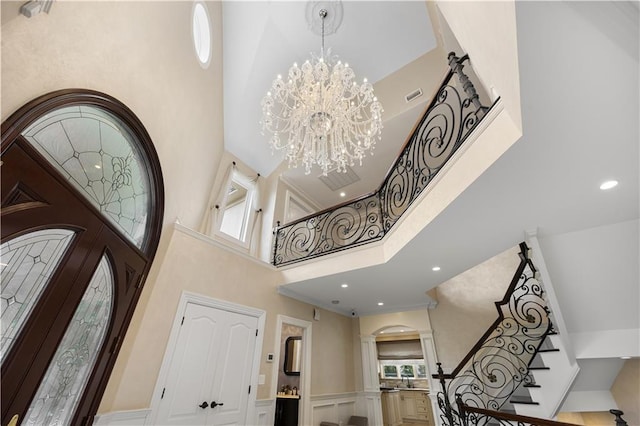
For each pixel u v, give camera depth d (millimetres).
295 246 4793
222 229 4941
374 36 4789
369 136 3512
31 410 1611
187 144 3318
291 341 6199
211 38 3801
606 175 1894
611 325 2789
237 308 3678
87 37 1723
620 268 2586
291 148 3641
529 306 4430
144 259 2553
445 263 3457
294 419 4328
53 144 1623
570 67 1147
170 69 2750
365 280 4078
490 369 4262
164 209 2891
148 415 2496
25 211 1393
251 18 4285
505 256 4895
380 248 3594
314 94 3277
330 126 3332
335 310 5680
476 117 2154
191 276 3234
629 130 1493
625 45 1025
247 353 3641
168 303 2920
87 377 2014
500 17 1215
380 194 3893
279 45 4629
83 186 1881
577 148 1646
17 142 1318
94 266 1915
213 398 3080
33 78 1389
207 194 4293
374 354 5605
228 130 4875
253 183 5500
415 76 4867
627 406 3029
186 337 3000
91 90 1749
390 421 6891
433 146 4910
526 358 4160
